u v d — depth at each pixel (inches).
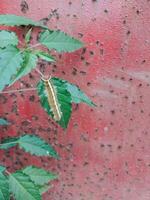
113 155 8.8
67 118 6.7
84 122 8.6
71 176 9.1
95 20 7.9
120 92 8.3
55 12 7.9
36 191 7.6
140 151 8.7
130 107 8.4
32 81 8.3
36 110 8.6
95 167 9.0
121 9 7.8
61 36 7.2
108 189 9.1
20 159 9.1
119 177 9.0
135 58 8.1
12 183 7.6
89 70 8.2
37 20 7.9
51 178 8.3
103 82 8.3
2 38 6.7
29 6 7.9
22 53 6.6
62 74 8.3
